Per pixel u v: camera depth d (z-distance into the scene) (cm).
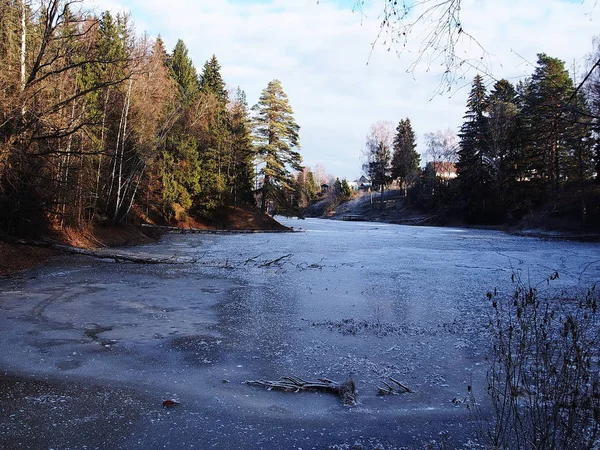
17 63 1777
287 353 717
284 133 5181
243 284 1381
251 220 4756
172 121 3616
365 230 5003
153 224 3928
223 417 488
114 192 2936
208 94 5000
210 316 965
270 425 471
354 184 14312
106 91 2672
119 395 544
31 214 1939
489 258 2181
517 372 600
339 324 902
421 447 425
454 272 1695
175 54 5569
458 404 525
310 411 508
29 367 637
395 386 584
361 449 422
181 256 2114
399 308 1061
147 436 441
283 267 1809
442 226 6072
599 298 1140
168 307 1041
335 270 1742
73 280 1373
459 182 6384
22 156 1614
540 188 4294
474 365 659
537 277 1561
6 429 450
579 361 372
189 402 526
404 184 9331
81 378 599
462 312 1018
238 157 5050
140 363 663
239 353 715
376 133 8594
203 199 4509
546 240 3475
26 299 1086
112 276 1466
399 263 1977
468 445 426
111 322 895
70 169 2136
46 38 1691
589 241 3338
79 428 455
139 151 2892
